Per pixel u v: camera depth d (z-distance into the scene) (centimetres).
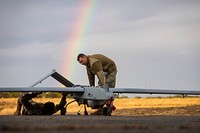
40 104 2505
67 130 955
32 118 1803
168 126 1085
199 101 5003
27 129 964
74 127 1007
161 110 3828
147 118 1878
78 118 1822
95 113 2419
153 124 1229
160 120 1650
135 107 4606
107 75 2644
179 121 1564
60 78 2908
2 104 5753
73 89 2389
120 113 3697
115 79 2664
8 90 2261
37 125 1125
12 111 4703
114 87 2659
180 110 3719
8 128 973
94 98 2347
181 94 2608
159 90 2544
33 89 2312
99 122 1415
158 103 5106
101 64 2564
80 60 2603
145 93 2530
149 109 4022
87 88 2406
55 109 2520
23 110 2534
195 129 1005
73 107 5162
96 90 2339
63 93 2527
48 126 1061
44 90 2317
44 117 1933
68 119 1703
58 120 1598
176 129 1000
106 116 2158
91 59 2569
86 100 2447
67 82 2908
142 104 5159
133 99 5516
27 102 2450
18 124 1205
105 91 2295
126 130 951
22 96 2456
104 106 2398
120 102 5562
